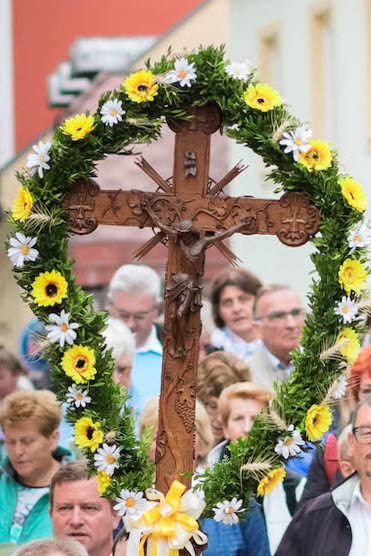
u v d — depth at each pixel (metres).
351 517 10.36
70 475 10.62
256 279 14.41
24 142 43.94
